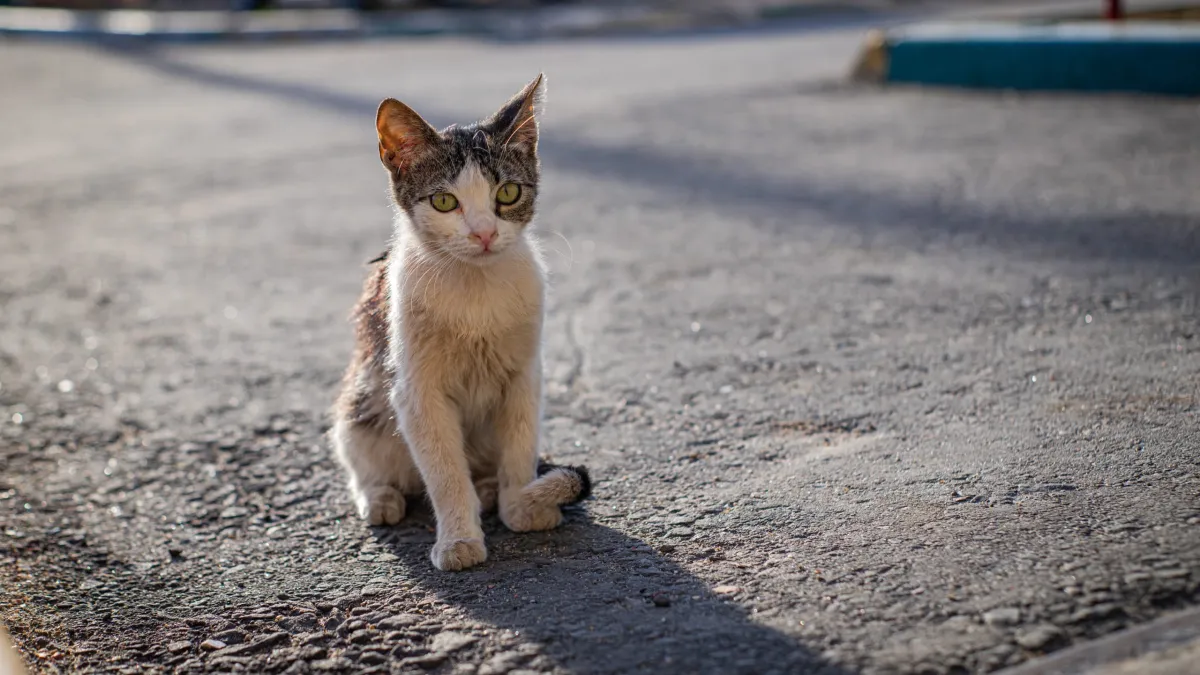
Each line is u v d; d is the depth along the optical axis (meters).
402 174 1.33
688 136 2.90
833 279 1.76
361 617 1.19
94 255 2.13
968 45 3.37
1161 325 1.52
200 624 1.21
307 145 3.10
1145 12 4.32
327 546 1.30
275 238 2.18
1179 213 1.89
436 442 1.28
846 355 1.54
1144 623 1.08
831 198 2.18
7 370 1.68
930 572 1.15
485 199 1.30
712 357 1.57
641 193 2.32
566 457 1.38
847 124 2.95
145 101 4.01
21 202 2.60
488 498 1.34
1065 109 2.93
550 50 5.18
